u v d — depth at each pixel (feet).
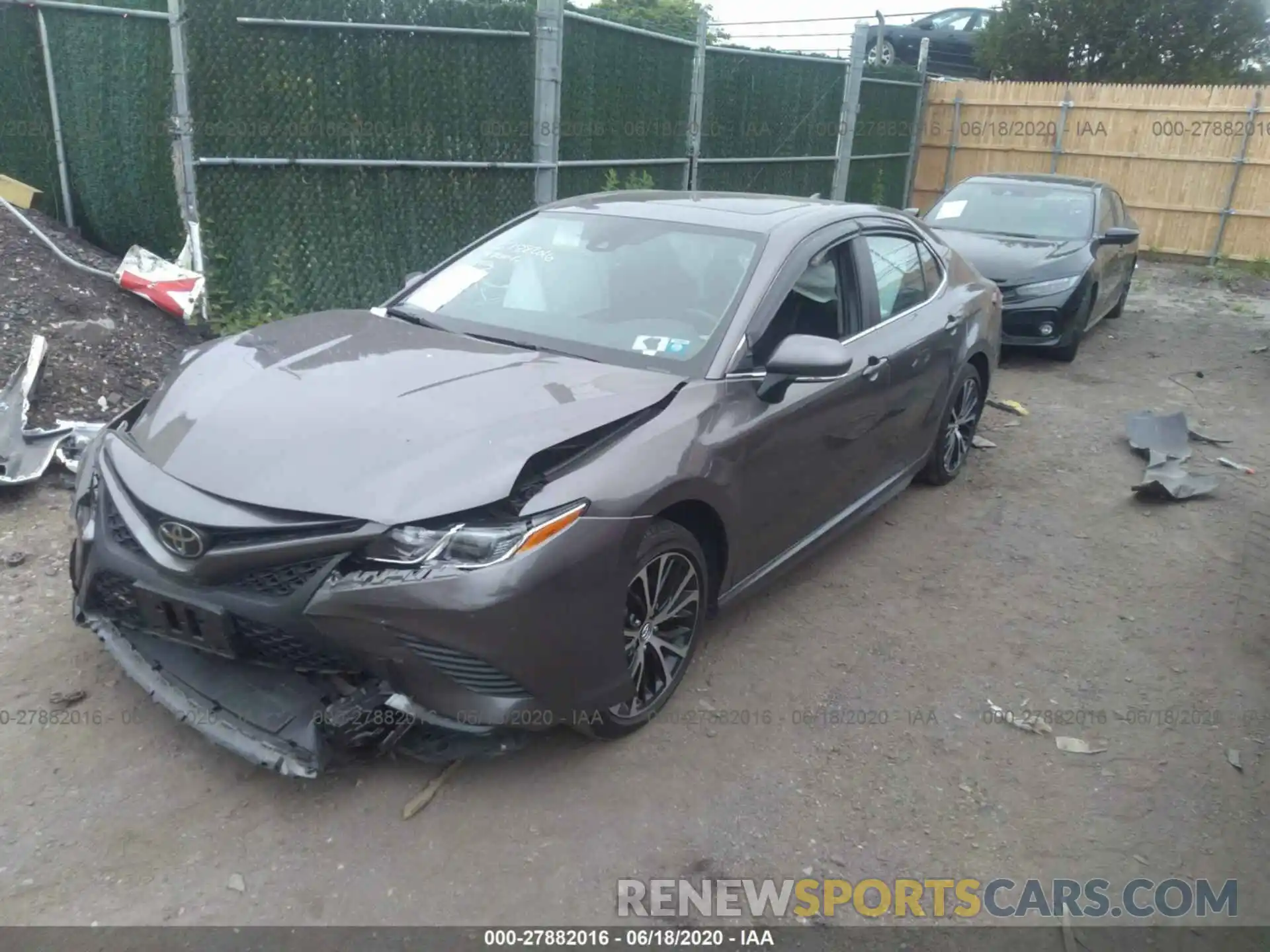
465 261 14.89
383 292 25.80
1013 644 14.29
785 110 41.52
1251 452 23.08
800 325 13.55
